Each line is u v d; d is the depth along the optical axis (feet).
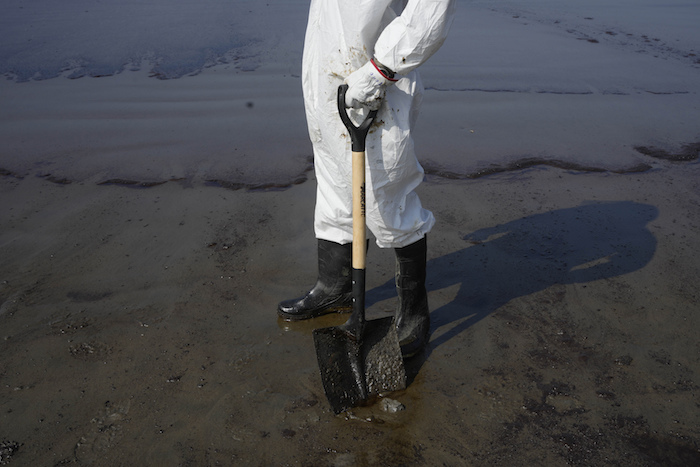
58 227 11.18
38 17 27.17
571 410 7.17
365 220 7.23
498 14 28.86
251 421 6.98
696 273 9.89
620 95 18.53
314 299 8.86
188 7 29.19
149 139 15.14
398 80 6.57
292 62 21.15
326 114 7.15
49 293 9.32
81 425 6.92
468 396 7.39
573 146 14.89
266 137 15.31
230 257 10.32
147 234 10.98
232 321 8.78
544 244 10.77
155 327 8.60
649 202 12.25
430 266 10.19
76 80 19.43
